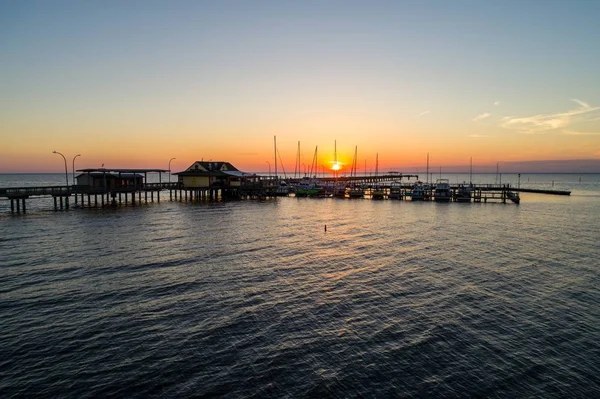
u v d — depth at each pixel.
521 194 105.62
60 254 32.59
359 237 41.59
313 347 17.39
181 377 15.05
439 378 15.11
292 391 14.27
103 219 52.44
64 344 17.45
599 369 15.74
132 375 15.15
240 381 14.84
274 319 20.20
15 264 29.47
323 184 109.81
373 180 171.50
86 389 14.27
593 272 28.38
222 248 35.50
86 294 23.39
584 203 80.06
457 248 36.19
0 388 14.24
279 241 39.03
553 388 14.54
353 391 14.30
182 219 53.44
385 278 26.97
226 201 81.56
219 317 20.38
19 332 18.53
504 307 21.86
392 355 16.75
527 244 38.03
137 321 19.80
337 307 21.84
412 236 42.19
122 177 73.19
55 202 61.53
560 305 22.17
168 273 27.62
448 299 23.05
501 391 14.35
